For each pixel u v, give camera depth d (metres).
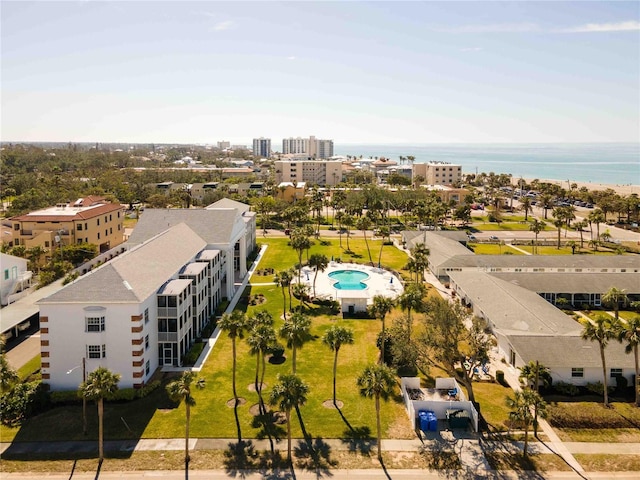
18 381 50.56
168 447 45.50
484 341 58.50
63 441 46.19
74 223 114.56
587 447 46.22
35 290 85.94
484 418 51.12
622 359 57.25
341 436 47.72
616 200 185.38
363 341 71.81
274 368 62.53
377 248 139.50
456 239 138.88
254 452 44.91
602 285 90.31
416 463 43.72
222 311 83.31
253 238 136.25
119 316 54.84
